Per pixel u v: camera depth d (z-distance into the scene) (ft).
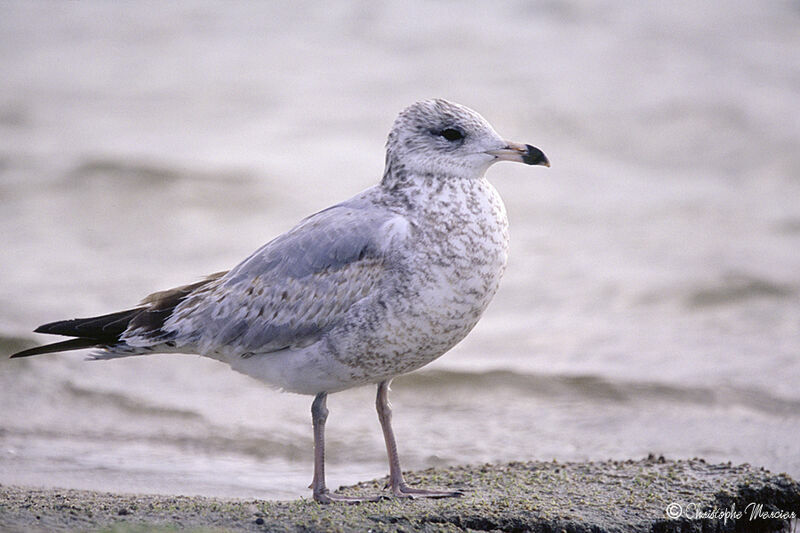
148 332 31.89
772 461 38.40
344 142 80.84
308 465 39.81
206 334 31.30
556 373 48.62
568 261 62.59
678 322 55.31
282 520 28.04
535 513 29.30
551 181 75.20
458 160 30.63
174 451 41.11
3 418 43.75
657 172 77.97
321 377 30.73
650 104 84.69
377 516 28.53
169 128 84.99
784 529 30.91
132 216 69.97
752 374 48.24
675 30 99.76
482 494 31.12
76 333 32.27
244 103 88.84
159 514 28.50
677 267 61.41
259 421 44.34
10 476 36.83
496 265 30.50
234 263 62.39
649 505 30.35
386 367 30.60
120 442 41.88
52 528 26.71
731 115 82.84
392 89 89.56
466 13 105.50
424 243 29.78
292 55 98.63
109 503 30.55
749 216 69.46
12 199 71.82
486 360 50.65
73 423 43.75
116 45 104.37
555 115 83.51
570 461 37.42
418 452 40.78
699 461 34.47
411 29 102.53
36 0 116.47
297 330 30.37
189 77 95.20
